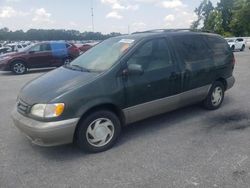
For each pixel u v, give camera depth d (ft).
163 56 14.97
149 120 17.01
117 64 13.15
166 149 13.02
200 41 17.37
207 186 9.94
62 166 11.76
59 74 14.03
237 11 131.54
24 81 34.99
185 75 15.75
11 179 10.82
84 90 12.06
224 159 11.87
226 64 18.78
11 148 13.62
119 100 13.05
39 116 11.59
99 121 12.77
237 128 15.42
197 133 14.85
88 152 12.82
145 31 16.81
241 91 24.50
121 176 10.82
